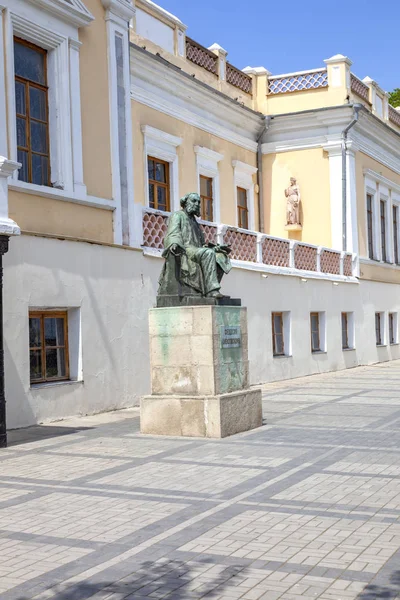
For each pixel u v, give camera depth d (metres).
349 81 27.55
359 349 27.69
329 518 6.86
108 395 15.09
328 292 25.30
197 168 23.77
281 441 11.11
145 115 21.17
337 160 27.17
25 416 12.98
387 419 13.28
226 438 11.45
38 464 9.65
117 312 15.48
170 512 7.19
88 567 5.71
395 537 6.25
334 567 5.55
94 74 15.98
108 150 16.22
